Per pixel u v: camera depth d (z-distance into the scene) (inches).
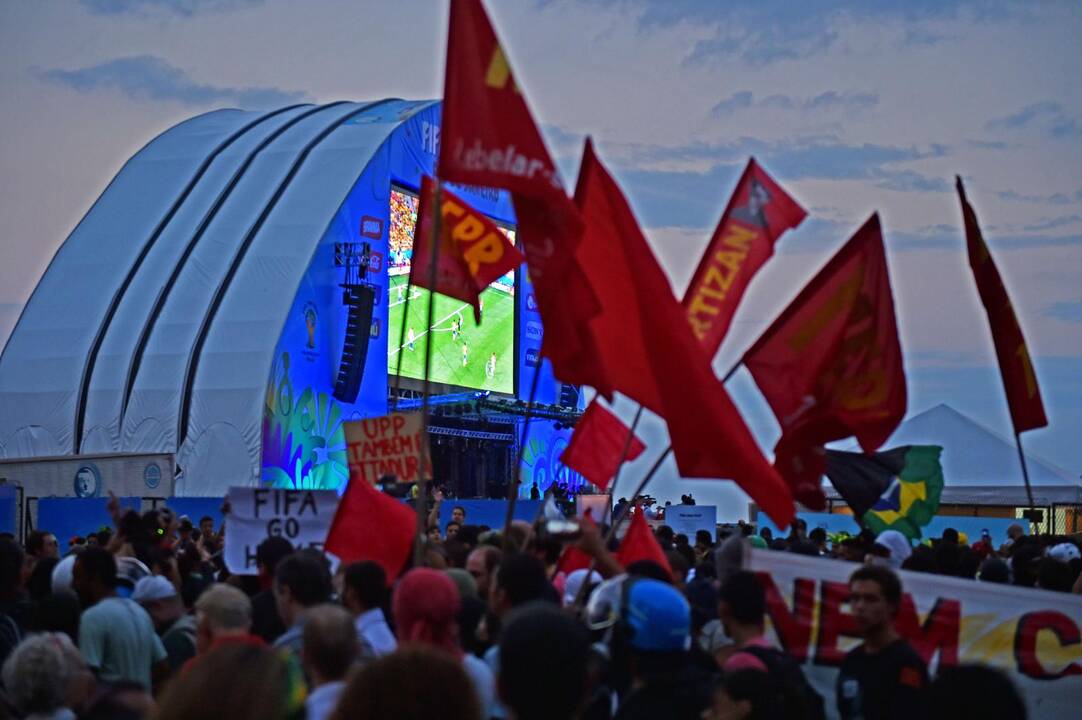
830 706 336.5
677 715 228.2
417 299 2236.7
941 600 357.7
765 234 381.7
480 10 321.4
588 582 324.5
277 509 463.5
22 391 2096.5
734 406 314.5
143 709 182.5
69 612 366.9
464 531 607.2
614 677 259.1
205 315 2005.4
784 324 384.2
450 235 544.1
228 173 2242.9
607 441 531.8
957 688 174.7
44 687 269.3
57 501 1056.8
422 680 139.2
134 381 2011.6
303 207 2071.9
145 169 2330.2
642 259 318.3
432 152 2308.1
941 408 1304.1
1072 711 350.9
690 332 315.6
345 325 2065.7
